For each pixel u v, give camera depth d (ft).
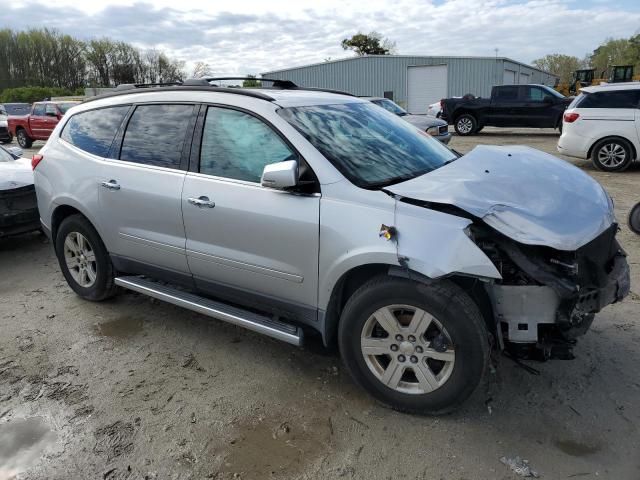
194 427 9.71
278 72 133.39
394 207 9.21
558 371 11.14
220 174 11.39
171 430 9.64
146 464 8.83
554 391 10.47
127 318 14.34
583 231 8.96
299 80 134.00
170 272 12.73
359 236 9.32
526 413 9.83
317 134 10.74
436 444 9.09
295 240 10.16
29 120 69.51
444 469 8.53
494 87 65.31
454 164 11.12
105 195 13.44
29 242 22.45
